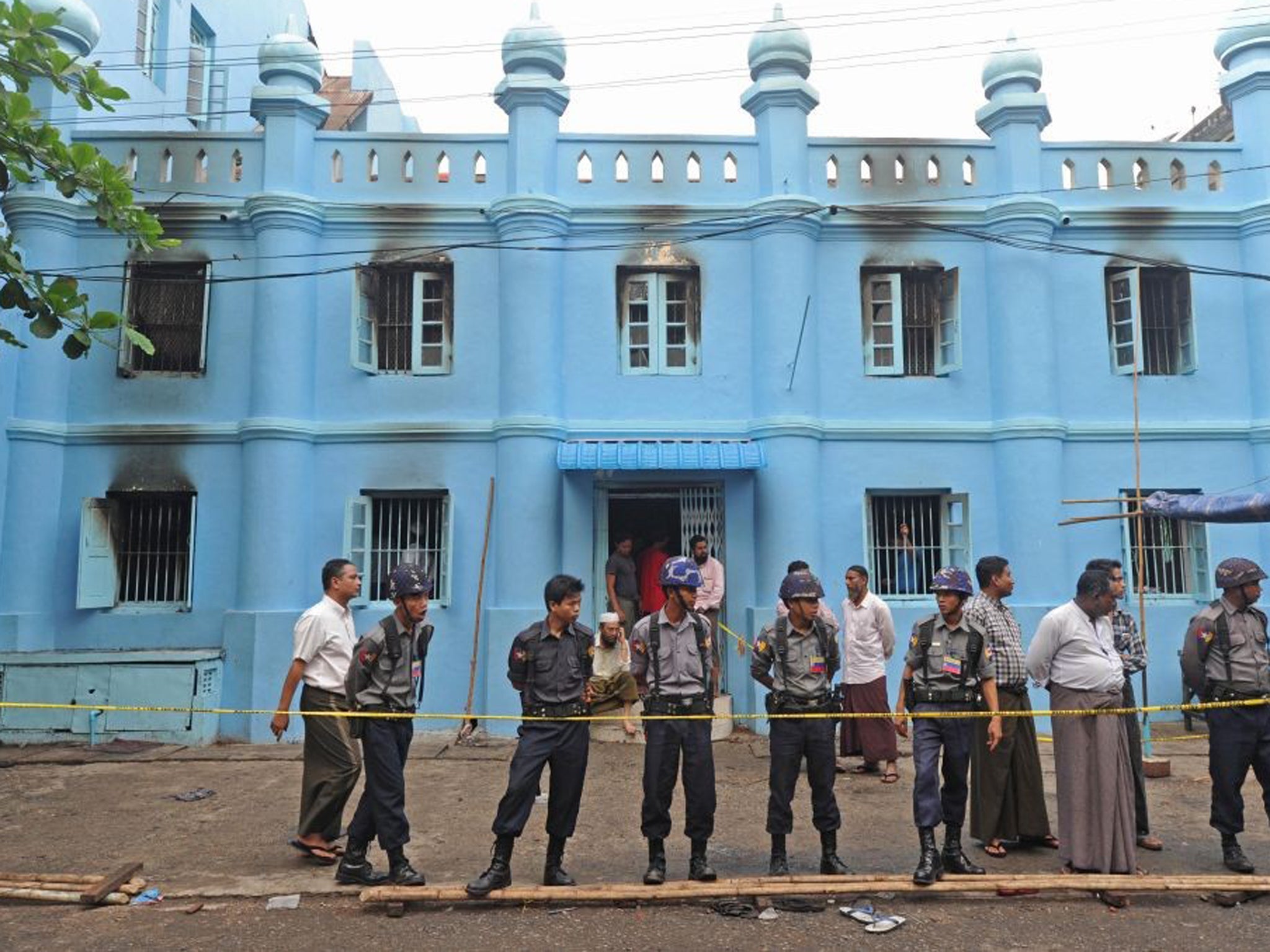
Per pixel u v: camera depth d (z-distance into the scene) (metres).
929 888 5.41
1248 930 5.00
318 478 10.80
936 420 11.08
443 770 8.79
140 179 10.97
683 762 5.61
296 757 9.32
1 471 10.32
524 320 10.72
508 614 10.32
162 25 14.63
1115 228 11.32
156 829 6.90
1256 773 5.97
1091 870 5.71
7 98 6.16
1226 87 11.72
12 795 7.91
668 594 5.68
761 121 11.32
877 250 11.27
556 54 11.23
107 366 10.85
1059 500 10.82
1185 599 10.99
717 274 11.15
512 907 5.31
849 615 8.65
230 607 10.57
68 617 10.54
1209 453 11.09
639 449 10.30
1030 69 11.41
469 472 10.78
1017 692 6.31
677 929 5.02
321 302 10.98
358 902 5.39
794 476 10.63
